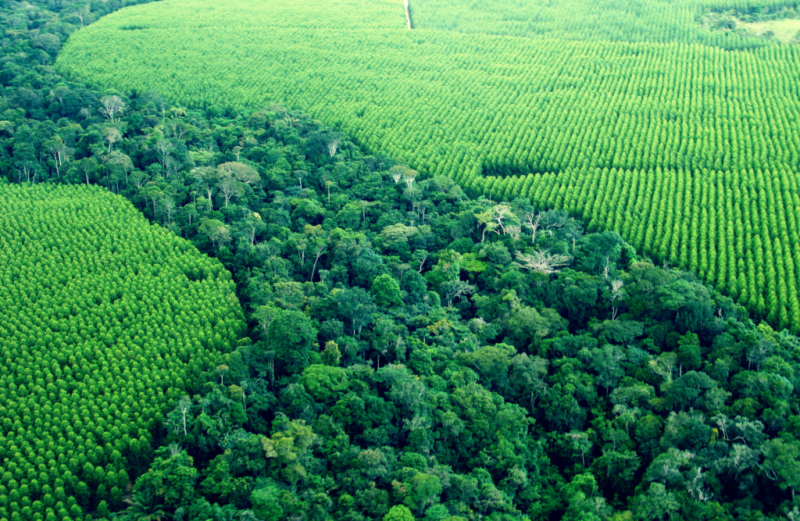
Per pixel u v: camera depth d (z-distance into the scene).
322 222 169.38
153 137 188.12
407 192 175.75
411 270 145.50
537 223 160.62
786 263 143.50
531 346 130.88
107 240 152.38
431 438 111.12
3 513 98.75
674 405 114.69
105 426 111.38
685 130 197.75
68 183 175.12
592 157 191.00
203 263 148.25
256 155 192.62
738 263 144.38
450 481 104.44
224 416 109.69
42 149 181.62
